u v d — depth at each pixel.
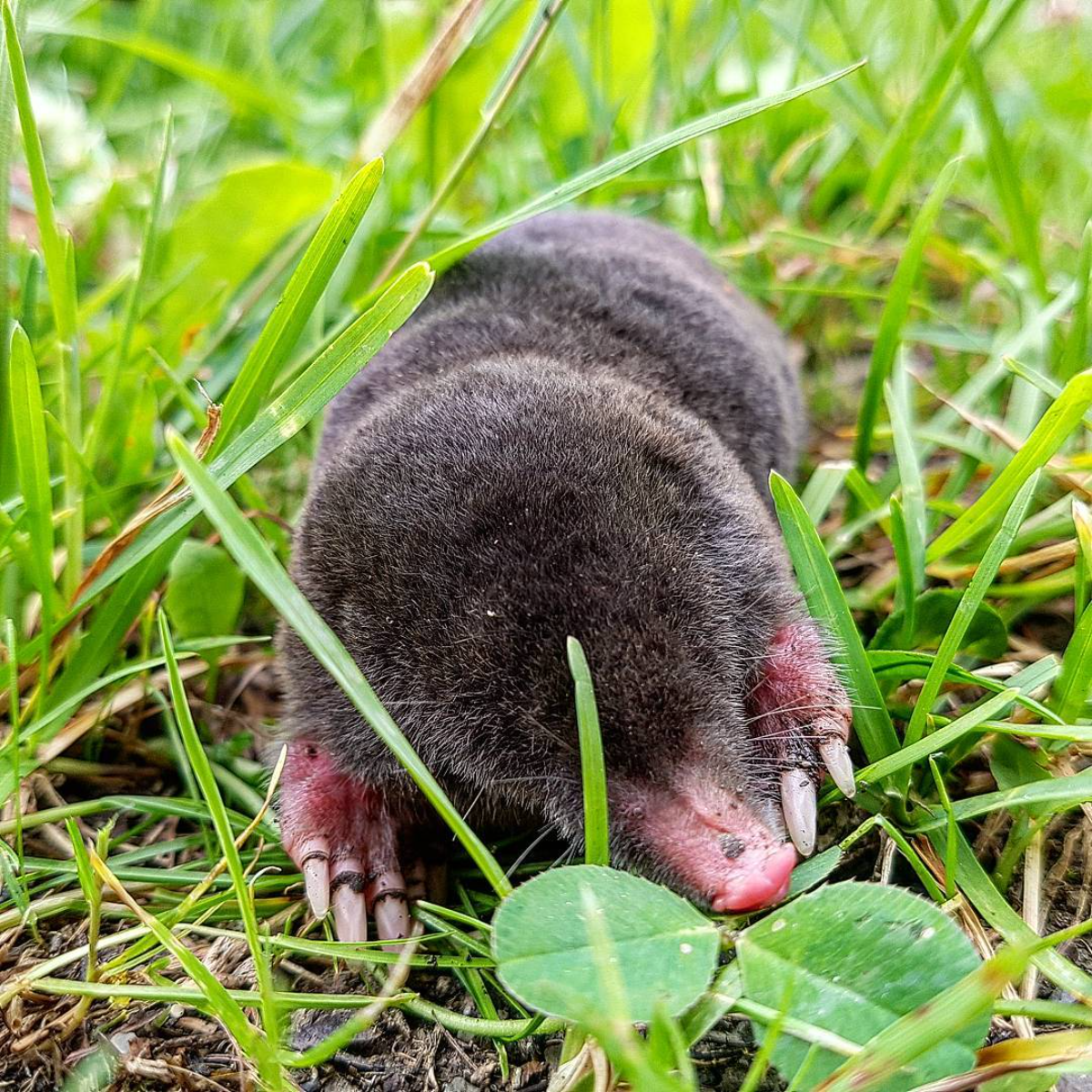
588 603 0.11
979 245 0.24
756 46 0.29
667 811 0.11
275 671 0.16
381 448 0.13
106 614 0.14
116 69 0.29
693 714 0.11
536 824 0.13
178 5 0.34
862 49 0.28
